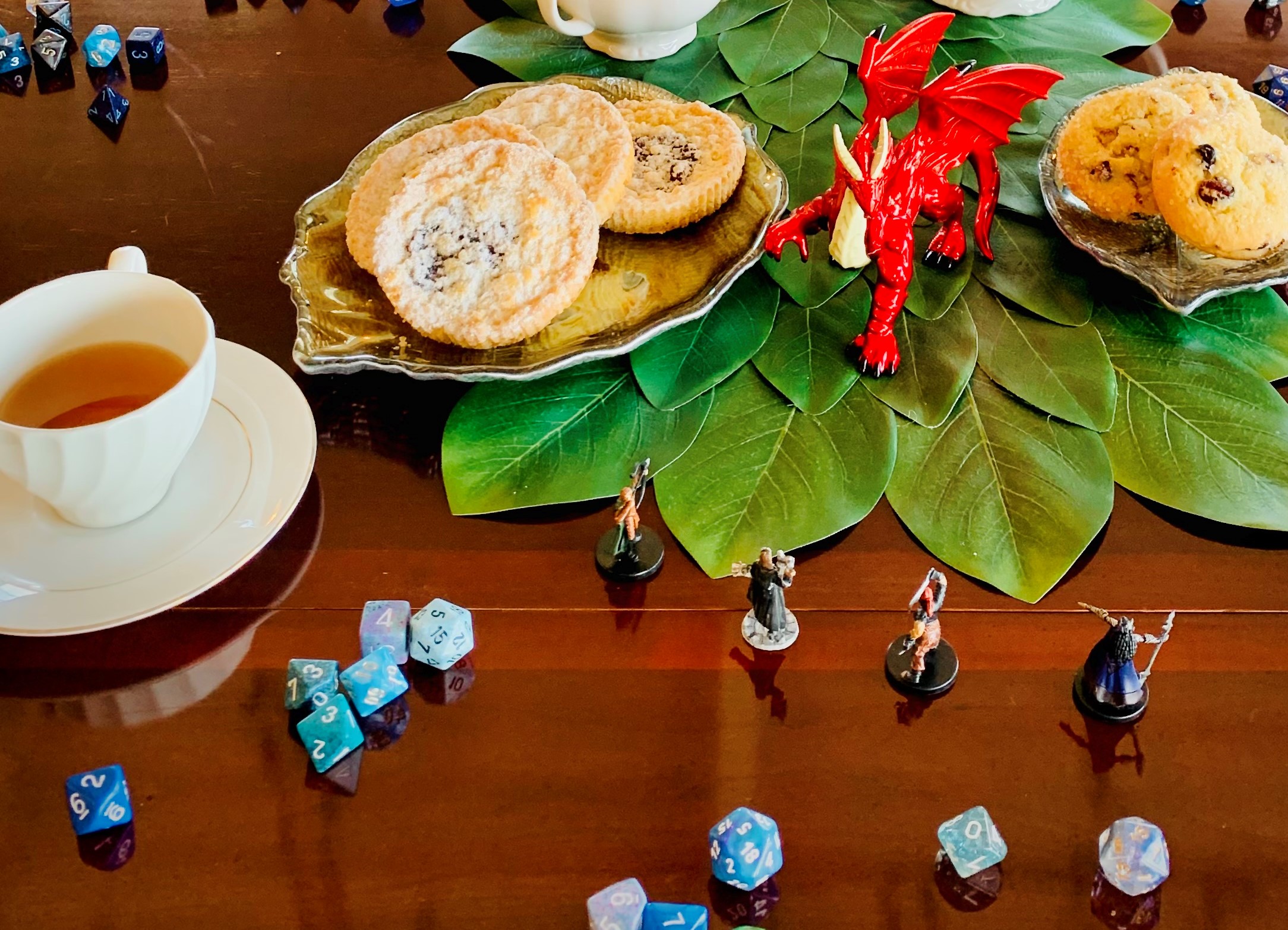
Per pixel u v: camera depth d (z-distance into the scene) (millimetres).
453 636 625
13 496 657
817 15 878
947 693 627
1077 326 727
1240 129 716
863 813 601
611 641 640
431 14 910
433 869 588
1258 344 722
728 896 583
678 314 707
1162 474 679
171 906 580
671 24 833
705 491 673
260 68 873
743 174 768
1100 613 610
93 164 814
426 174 725
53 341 648
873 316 704
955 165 702
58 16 876
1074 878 588
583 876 588
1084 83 841
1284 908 581
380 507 674
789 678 631
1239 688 628
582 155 753
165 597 629
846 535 665
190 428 641
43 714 621
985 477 677
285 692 627
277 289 750
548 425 693
